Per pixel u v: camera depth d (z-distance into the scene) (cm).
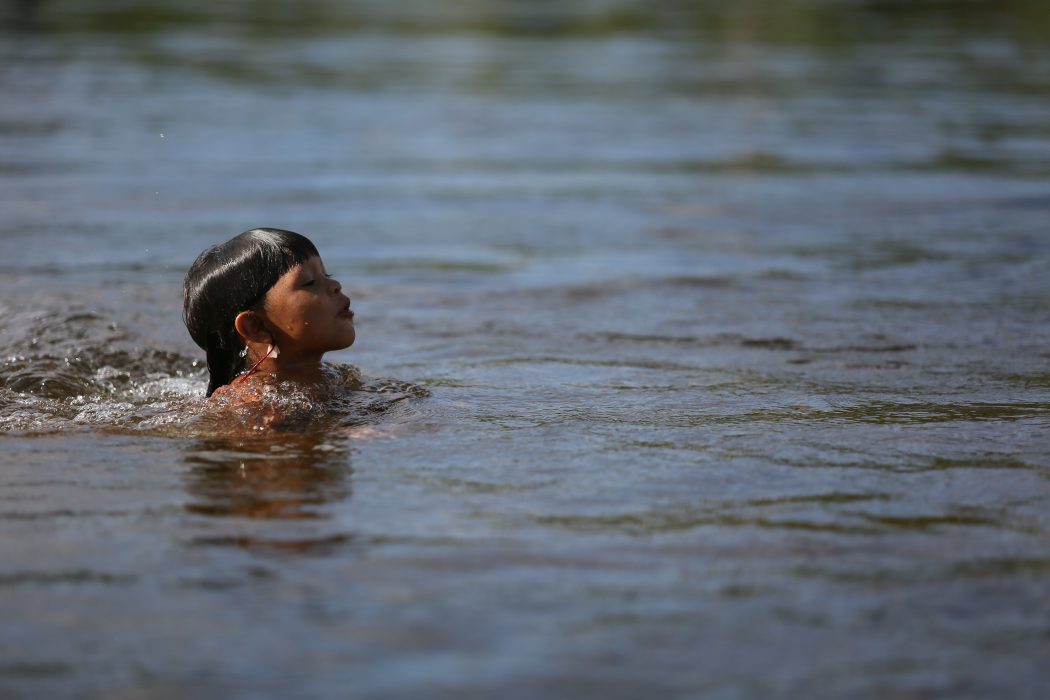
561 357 1603
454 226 2766
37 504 957
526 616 729
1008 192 3141
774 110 4625
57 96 4588
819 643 695
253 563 818
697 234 2681
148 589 769
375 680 645
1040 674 659
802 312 1916
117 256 2361
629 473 1052
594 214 2917
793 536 883
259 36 6844
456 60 6034
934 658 677
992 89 5103
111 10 8025
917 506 957
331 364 1477
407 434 1195
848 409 1303
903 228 2722
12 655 678
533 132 4162
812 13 8381
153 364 1614
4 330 1742
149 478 1038
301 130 4106
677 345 1681
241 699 625
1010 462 1088
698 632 708
